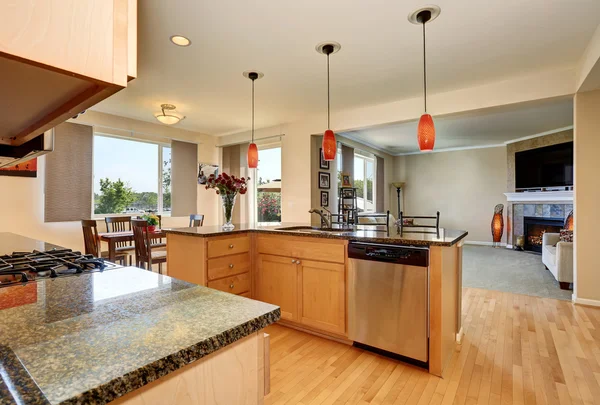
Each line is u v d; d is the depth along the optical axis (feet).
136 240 12.17
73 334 2.10
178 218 18.60
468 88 12.21
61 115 2.27
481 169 25.80
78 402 1.44
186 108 14.80
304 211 16.67
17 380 1.55
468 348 7.77
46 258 4.42
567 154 19.31
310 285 8.27
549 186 20.47
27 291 3.06
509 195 23.32
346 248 7.68
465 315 10.01
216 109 14.96
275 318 2.59
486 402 5.69
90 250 11.46
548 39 8.65
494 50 9.25
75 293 3.00
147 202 17.48
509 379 6.41
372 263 7.25
